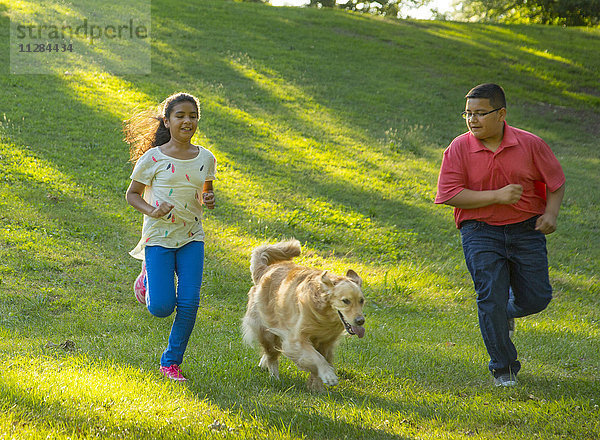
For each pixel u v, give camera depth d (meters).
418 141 20.95
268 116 20.98
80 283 9.28
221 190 14.84
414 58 30.25
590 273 12.44
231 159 16.95
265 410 4.84
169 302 5.39
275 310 5.81
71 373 5.27
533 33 37.66
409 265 12.16
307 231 13.41
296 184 16.12
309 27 32.66
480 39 35.25
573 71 31.48
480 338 8.09
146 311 8.48
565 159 21.22
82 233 11.35
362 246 12.97
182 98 5.49
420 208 15.75
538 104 27.02
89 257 10.42
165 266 5.49
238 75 24.50
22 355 5.93
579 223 15.60
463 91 26.94
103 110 18.44
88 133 16.70
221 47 27.41
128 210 12.89
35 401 4.45
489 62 31.19
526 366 6.69
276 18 33.41
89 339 6.96
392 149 20.12
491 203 5.66
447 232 14.37
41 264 9.63
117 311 8.29
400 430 4.59
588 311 10.12
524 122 24.62
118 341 6.92
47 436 3.88
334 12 37.03
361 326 5.14
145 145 5.84
